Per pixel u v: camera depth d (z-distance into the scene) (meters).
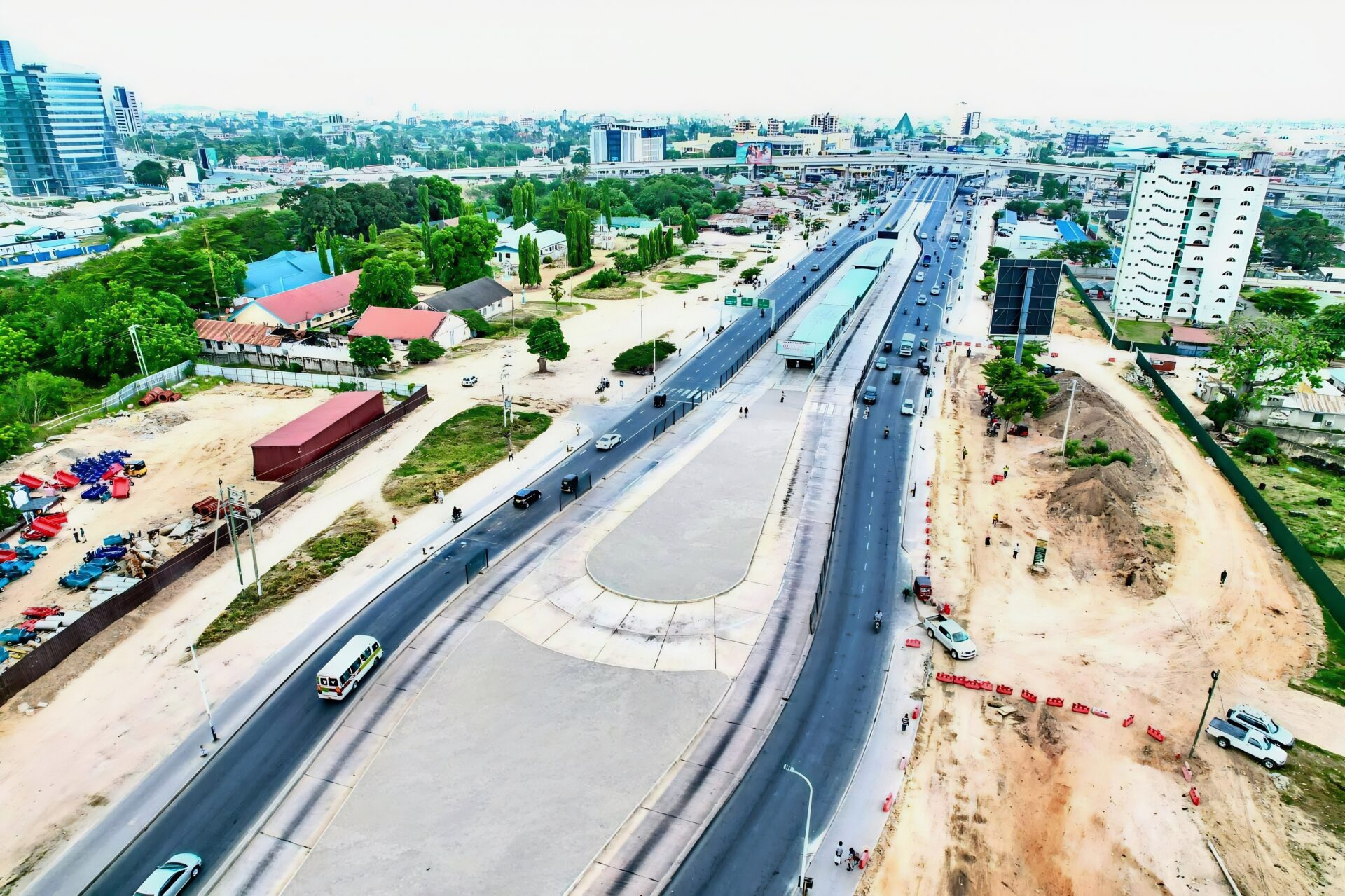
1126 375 143.75
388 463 106.44
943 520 91.50
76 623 68.69
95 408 126.94
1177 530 89.75
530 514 92.81
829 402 128.38
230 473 103.88
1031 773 56.62
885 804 53.41
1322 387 126.69
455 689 64.69
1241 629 72.50
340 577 80.44
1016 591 78.38
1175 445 113.69
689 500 95.38
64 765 57.25
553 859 49.41
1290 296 176.38
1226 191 170.12
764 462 105.69
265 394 133.25
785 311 183.50
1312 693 64.31
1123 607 75.94
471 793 54.59
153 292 168.00
